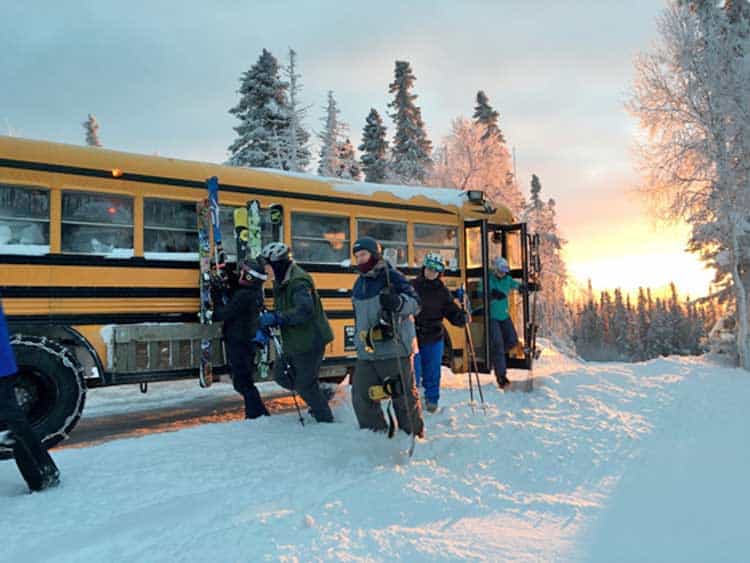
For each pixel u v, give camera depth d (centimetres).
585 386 748
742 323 1178
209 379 607
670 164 1283
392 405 461
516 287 813
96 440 599
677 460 453
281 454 418
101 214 577
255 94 2162
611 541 294
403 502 338
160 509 318
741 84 1220
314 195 725
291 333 492
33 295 532
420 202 827
